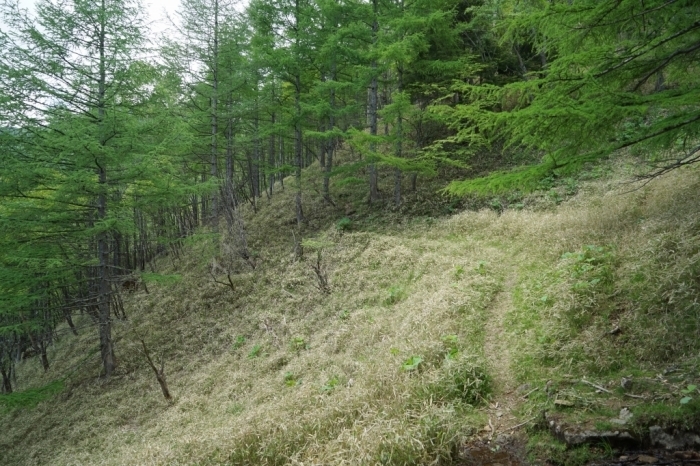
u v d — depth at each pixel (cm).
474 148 1773
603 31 511
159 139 1378
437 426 471
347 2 1587
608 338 548
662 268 596
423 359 650
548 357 572
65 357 1869
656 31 502
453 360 603
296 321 1232
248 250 1755
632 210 888
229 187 1794
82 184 1154
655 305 544
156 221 2225
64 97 1196
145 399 1179
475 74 1817
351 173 2267
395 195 1759
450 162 1498
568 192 1301
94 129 1143
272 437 591
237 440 613
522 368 577
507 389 556
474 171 1766
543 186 1419
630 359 502
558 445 420
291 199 2277
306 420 598
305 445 555
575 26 504
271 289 1488
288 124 1731
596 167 1382
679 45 518
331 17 1620
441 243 1311
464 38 1942
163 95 1386
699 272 543
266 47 1653
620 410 421
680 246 609
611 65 489
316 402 659
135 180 1366
